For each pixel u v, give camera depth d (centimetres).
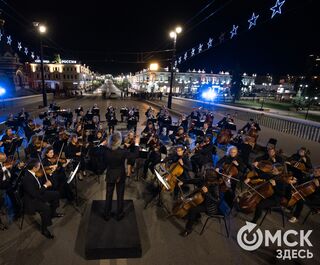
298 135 1127
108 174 461
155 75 7706
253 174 546
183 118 1276
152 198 619
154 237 471
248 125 1107
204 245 455
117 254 412
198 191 486
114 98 4056
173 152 635
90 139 838
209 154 757
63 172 584
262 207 504
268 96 6888
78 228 488
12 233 465
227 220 538
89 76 11194
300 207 529
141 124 1636
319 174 532
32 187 425
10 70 3391
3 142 762
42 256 411
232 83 5356
